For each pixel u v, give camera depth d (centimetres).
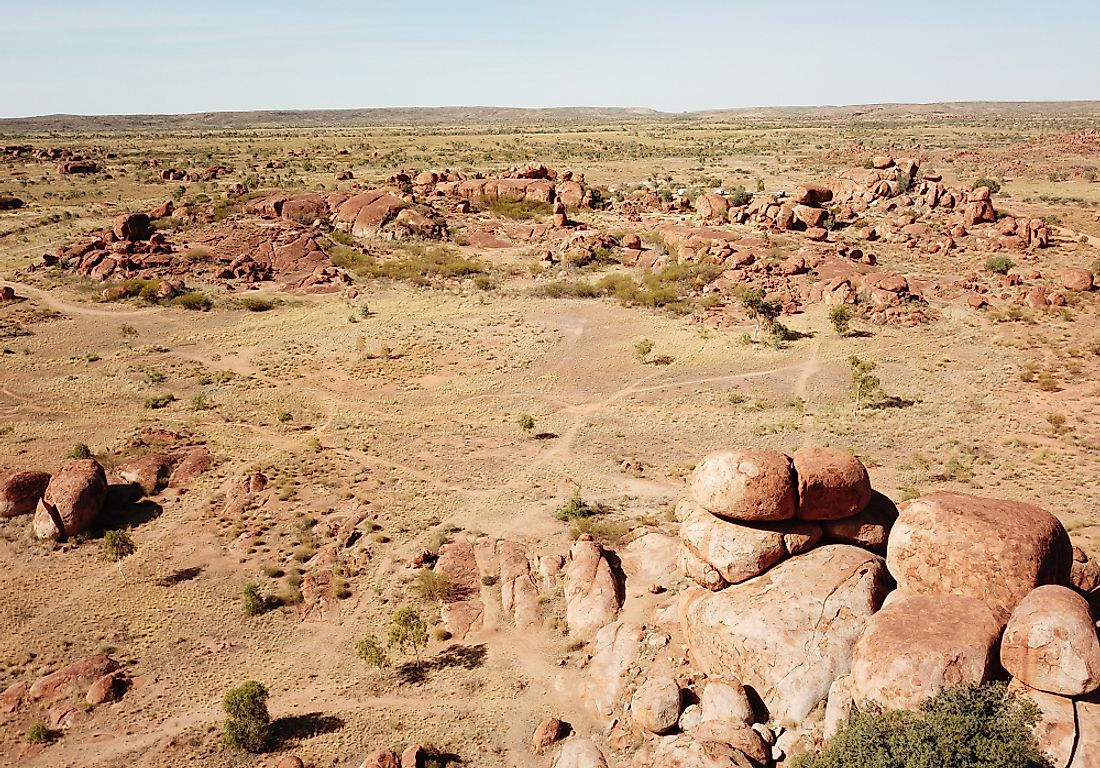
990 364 5856
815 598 2134
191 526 3922
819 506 2278
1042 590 1769
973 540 1986
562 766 2102
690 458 4509
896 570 2150
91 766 2344
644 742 2125
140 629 3091
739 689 2048
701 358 6350
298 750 2350
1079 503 3681
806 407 5278
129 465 4419
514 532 3572
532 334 7081
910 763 1556
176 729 2506
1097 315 6688
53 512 3753
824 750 1756
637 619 2619
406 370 6272
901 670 1747
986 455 4309
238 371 6278
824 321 7062
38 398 5547
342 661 2819
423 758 2208
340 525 3819
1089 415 4847
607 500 3919
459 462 4547
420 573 3303
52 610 3225
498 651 2723
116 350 6669
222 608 3222
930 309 7162
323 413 5431
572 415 5316
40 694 2669
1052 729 1582
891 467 4212
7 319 7169
